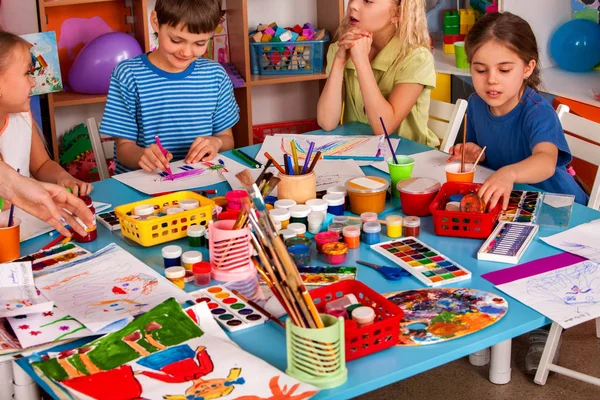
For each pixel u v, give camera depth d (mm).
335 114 2295
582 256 1393
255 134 3568
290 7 3498
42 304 1233
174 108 2234
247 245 1347
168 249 1408
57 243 1533
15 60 1704
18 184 1415
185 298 1277
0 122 1937
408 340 1141
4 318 1227
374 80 2221
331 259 1399
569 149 1980
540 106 1938
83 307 1253
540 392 1976
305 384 1020
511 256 1383
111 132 2189
